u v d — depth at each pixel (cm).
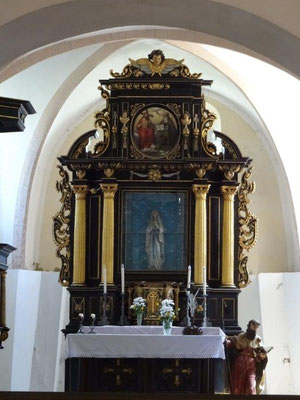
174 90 1753
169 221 1741
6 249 1401
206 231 1742
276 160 2108
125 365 1561
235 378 1578
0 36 1205
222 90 2108
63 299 2034
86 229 1752
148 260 1731
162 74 1752
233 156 1750
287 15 1149
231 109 2148
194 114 1750
